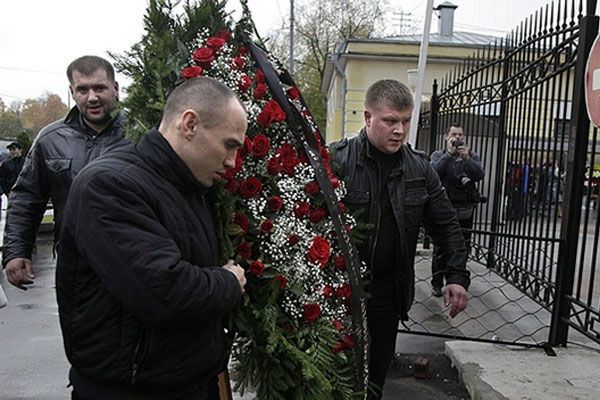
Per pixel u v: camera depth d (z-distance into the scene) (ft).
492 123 22.07
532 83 15.80
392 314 8.83
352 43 59.41
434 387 11.73
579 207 12.52
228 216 6.11
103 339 5.07
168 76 6.44
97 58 9.27
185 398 5.50
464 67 23.63
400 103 8.04
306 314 6.45
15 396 11.59
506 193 18.49
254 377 6.29
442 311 17.19
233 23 7.27
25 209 9.71
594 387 10.73
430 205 9.15
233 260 6.04
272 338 5.89
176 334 5.12
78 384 5.38
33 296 19.89
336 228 6.82
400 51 59.26
